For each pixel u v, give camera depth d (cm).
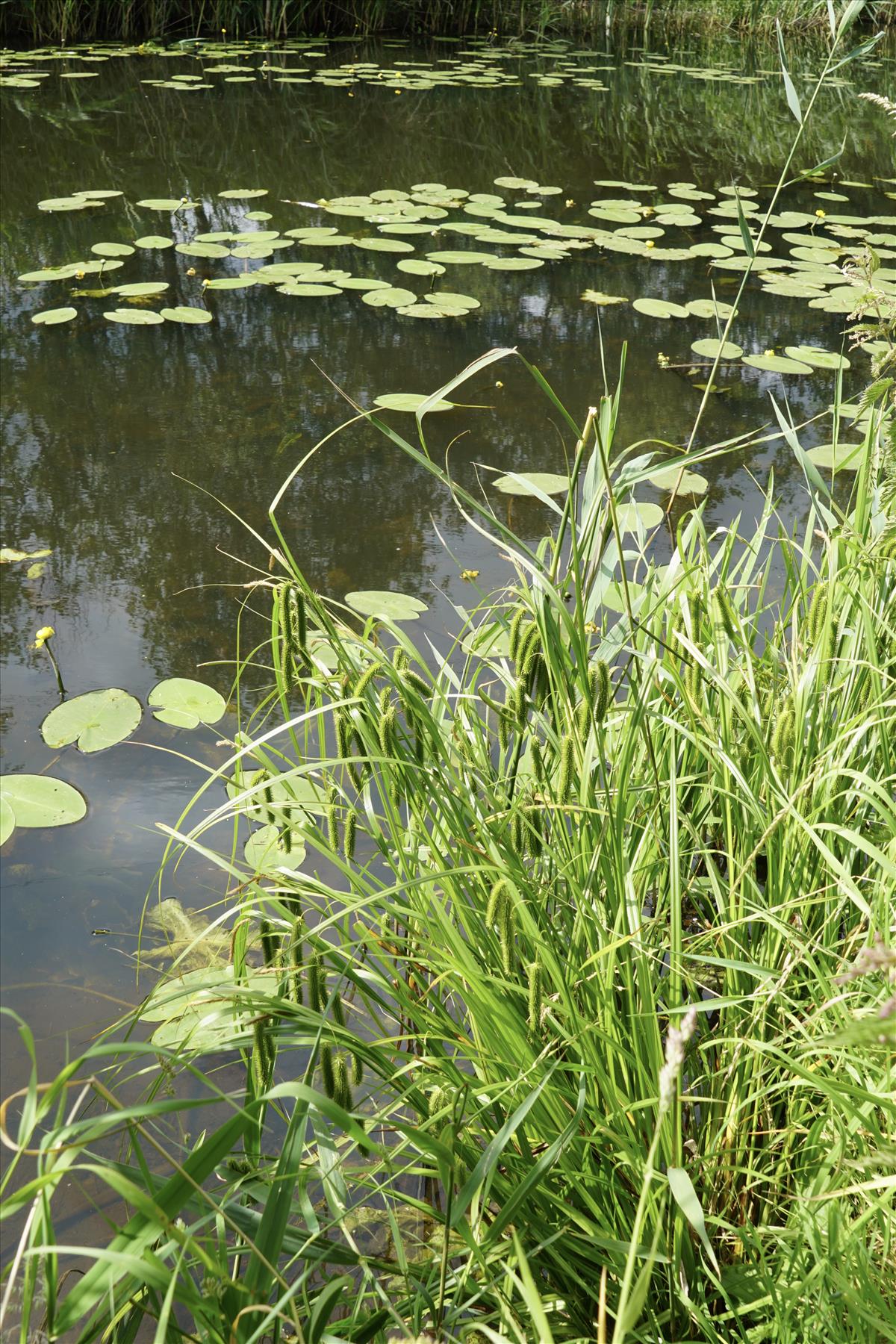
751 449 365
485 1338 122
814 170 158
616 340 458
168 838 209
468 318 478
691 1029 72
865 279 190
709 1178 130
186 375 412
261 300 492
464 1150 119
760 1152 136
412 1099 121
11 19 1028
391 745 124
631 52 1195
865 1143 116
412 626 268
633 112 909
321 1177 117
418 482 341
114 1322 103
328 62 1012
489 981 122
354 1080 124
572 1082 135
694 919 179
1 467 340
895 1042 86
